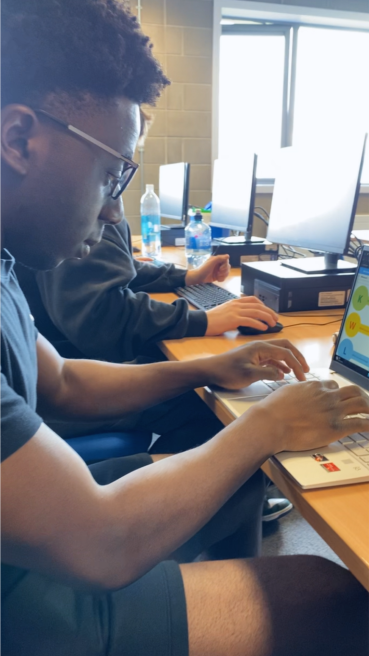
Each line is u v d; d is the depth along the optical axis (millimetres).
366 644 624
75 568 504
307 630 606
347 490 617
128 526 531
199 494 580
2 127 577
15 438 474
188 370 962
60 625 571
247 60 4234
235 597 625
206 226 2375
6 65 571
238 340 1238
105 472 974
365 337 894
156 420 1312
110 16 622
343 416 715
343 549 525
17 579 594
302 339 1221
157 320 1260
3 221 641
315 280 1476
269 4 4008
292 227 1677
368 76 4457
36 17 571
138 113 711
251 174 2209
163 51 3904
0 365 549
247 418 672
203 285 1791
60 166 620
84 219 677
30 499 475
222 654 585
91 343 1283
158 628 583
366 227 4445
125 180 729
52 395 919
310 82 4391
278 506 1684
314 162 1569
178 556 901
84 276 1280
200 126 4102
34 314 1403
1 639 563
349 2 4160
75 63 590
